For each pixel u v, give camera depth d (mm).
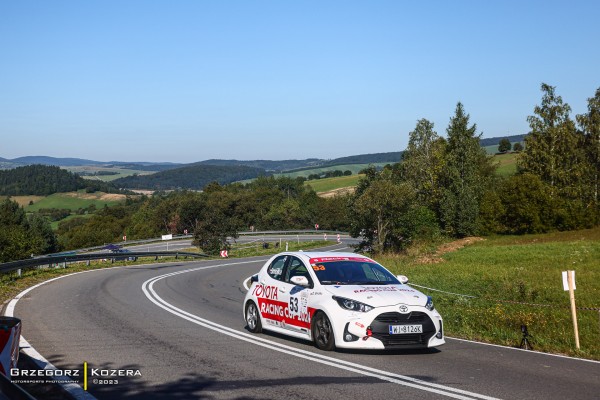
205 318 13086
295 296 9797
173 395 6605
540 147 66438
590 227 57781
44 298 16188
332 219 121125
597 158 64438
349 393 6656
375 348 8492
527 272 27094
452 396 6551
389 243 45000
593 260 31141
